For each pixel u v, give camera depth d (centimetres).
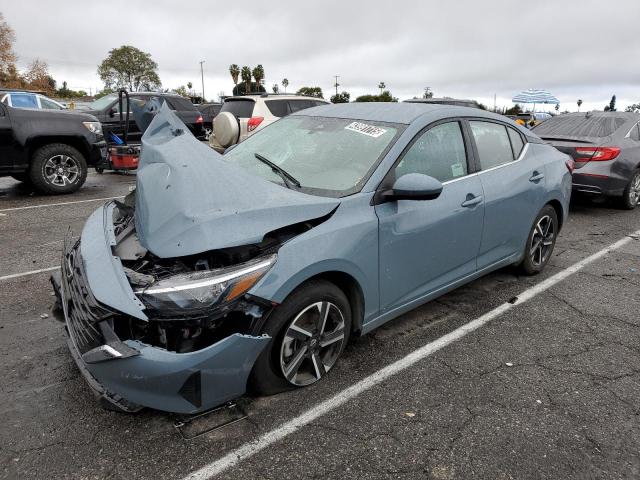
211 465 233
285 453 242
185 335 240
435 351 343
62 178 882
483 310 410
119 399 239
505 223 411
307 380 293
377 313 318
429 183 292
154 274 256
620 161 754
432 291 359
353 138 344
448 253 358
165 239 256
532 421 271
